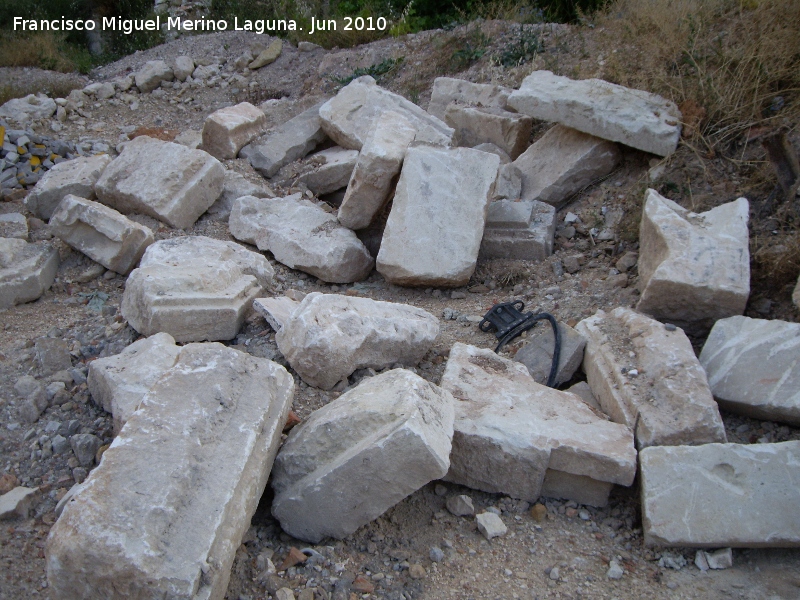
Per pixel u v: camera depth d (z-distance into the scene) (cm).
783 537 291
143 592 228
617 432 338
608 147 609
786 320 423
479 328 465
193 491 256
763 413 357
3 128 709
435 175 525
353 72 970
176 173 588
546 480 337
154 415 276
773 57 582
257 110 766
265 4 1295
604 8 848
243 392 301
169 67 1044
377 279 565
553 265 541
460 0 1138
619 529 325
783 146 491
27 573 293
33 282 495
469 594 288
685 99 599
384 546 311
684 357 362
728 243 426
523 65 831
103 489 246
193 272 442
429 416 297
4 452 358
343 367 382
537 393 369
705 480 309
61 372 407
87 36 1350
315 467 302
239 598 276
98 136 872
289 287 535
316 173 674
